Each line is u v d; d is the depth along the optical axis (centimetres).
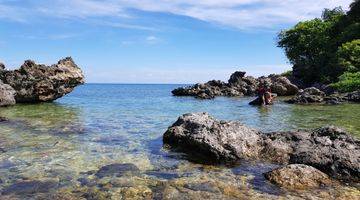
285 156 1341
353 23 7550
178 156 1413
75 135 1838
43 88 3872
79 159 1347
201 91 6341
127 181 1085
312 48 7975
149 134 1903
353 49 6109
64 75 4056
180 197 955
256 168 1245
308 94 4359
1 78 3784
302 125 2289
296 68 7825
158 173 1179
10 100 3512
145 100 5272
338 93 4938
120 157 1389
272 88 5962
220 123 1527
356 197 975
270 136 1514
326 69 6531
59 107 3575
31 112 2927
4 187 1019
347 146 1341
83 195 966
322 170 1205
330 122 2416
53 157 1367
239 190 1015
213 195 973
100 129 2059
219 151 1348
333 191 1019
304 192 1005
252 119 2656
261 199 947
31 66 3903
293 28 8638
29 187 1022
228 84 6825
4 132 1864
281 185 1057
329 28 8131
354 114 2903
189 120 1647
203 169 1236
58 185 1043
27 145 1564
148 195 970
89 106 3888
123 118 2664
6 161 1295
